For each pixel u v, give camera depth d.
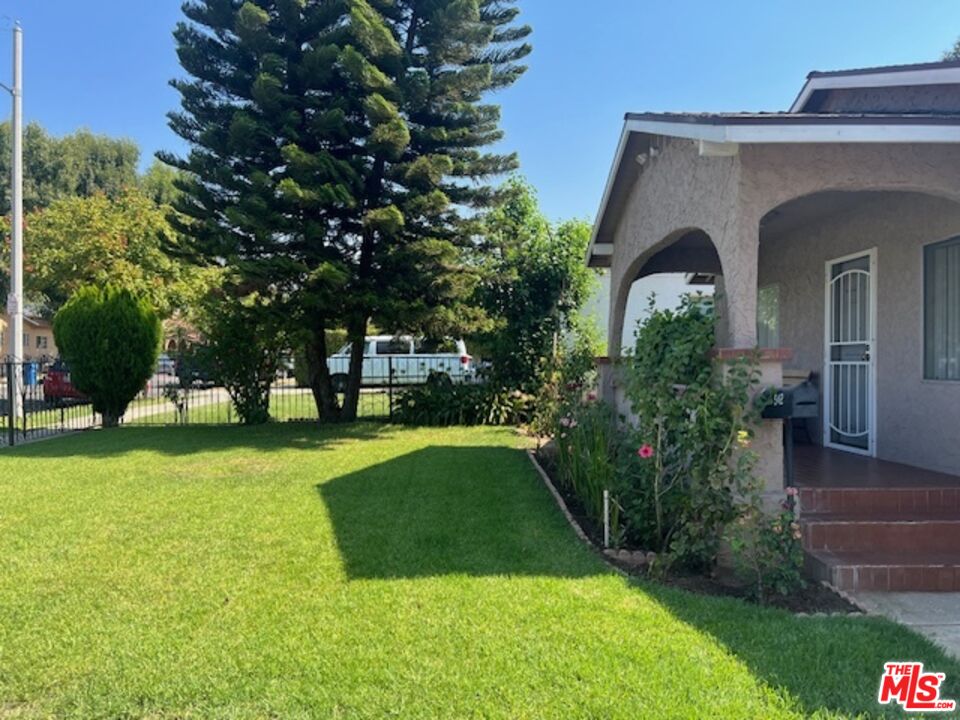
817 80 6.20
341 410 13.09
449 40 11.66
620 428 6.25
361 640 3.15
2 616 3.47
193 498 6.17
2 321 30.97
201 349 12.71
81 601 3.67
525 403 12.73
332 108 10.94
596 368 8.70
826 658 2.96
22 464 8.02
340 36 10.90
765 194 4.51
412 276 11.84
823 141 4.20
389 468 7.78
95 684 2.77
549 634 3.20
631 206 7.54
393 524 5.28
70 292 20.20
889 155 4.57
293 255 11.30
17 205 13.52
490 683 2.73
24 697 2.69
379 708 2.56
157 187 35.25
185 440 10.34
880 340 6.29
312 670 2.86
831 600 3.85
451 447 9.59
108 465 7.96
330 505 5.91
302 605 3.60
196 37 11.43
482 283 13.45
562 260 13.84
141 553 4.52
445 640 3.14
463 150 12.35
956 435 5.36
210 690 2.71
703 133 4.43
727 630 3.26
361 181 11.38
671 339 4.62
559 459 7.07
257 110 11.46
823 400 7.22
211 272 19.27
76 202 21.62
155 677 2.82
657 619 3.39
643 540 4.68
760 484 3.88
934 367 5.67
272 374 12.80
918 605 3.78
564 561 4.38
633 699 2.60
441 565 4.28
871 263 6.41
